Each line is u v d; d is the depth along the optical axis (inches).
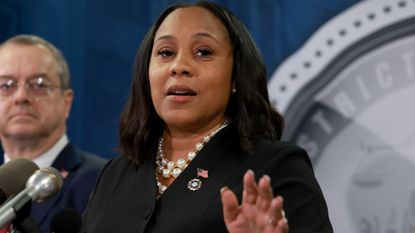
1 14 431.5
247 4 400.5
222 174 195.9
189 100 205.0
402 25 373.4
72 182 343.9
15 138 360.8
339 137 376.5
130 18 418.0
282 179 190.4
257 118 211.5
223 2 404.2
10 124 360.5
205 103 206.1
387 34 374.9
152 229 190.9
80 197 338.3
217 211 186.5
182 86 204.1
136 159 215.2
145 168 210.4
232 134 207.8
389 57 373.7
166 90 206.2
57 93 368.8
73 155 359.9
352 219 371.6
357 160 373.4
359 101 375.9
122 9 419.2
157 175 207.9
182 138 211.8
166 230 188.1
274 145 200.7
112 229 197.6
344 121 376.5
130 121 222.2
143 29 415.8
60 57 379.9
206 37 209.3
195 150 207.5
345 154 374.6
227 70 211.0
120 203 202.8
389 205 367.9
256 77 215.5
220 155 201.5
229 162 199.0
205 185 194.2
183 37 209.2
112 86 416.8
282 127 220.4
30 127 358.3
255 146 201.6
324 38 385.7
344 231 372.2
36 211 328.2
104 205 207.8
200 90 205.5
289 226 182.2
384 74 373.7
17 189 190.7
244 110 209.2
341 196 373.7
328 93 380.5
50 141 365.1
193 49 209.2
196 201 190.9
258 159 196.4
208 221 185.8
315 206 186.7
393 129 370.3
